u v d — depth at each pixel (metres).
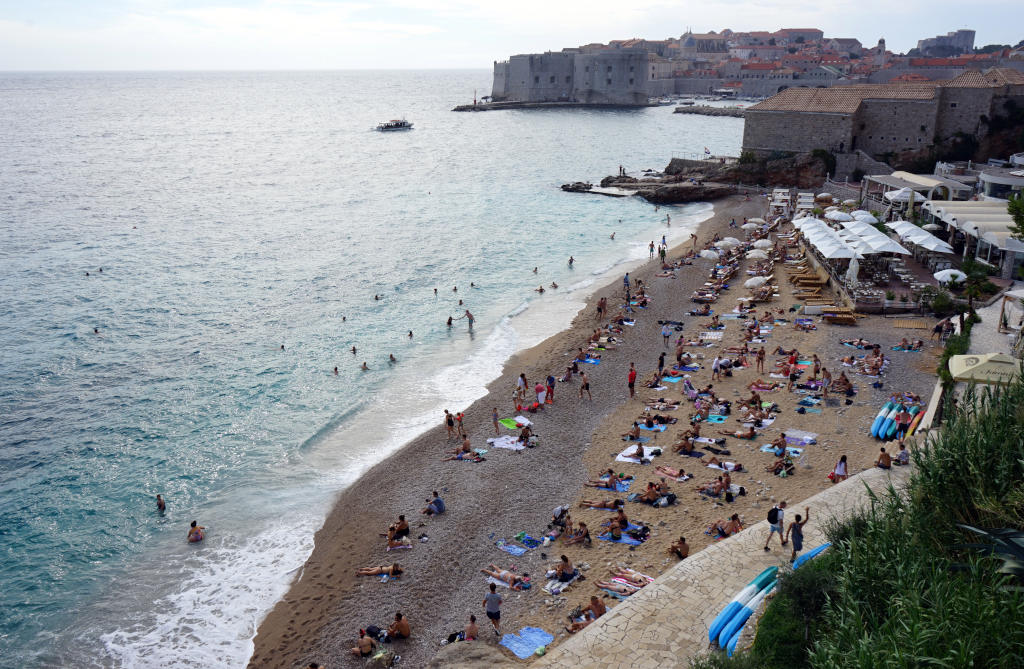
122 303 57.19
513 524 27.20
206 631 22.86
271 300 57.81
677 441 32.38
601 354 44.06
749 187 101.88
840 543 16.72
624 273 63.81
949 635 11.96
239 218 92.44
